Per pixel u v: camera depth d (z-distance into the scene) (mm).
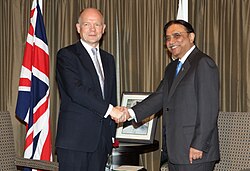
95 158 3355
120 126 4305
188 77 3135
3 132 3695
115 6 4695
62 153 3314
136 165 4203
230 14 4465
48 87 4379
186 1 4406
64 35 4746
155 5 4629
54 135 4750
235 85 4449
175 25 3285
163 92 3377
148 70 4641
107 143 3428
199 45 4539
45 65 4359
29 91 4359
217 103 3088
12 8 4805
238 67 4434
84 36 3369
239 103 4453
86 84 3305
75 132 3271
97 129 3322
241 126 3740
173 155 3137
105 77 3439
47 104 4359
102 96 3369
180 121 3119
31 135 4309
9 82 4805
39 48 4344
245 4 4426
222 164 3764
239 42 4438
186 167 3102
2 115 3725
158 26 4621
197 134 3035
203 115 3039
